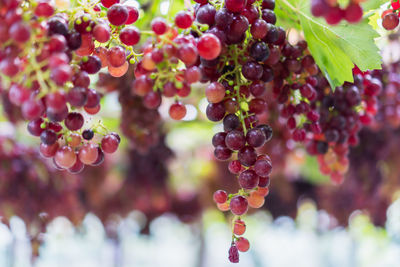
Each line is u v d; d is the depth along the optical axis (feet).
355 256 8.86
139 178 5.76
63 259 10.52
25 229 4.77
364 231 7.89
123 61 2.57
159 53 2.45
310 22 2.85
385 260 8.57
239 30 2.54
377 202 5.58
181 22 2.45
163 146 5.65
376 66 2.84
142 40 3.14
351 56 2.85
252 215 7.12
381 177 4.97
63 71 2.27
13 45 2.32
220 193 2.66
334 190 6.13
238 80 2.63
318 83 2.97
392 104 3.58
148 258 12.75
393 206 6.76
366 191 5.06
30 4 2.36
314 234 9.78
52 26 2.37
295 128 3.02
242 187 2.59
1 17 2.31
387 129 4.48
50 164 4.91
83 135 2.55
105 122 5.70
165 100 5.17
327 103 3.00
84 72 2.44
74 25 2.45
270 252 11.99
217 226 10.43
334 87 2.89
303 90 2.85
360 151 4.70
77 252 10.64
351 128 3.07
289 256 11.91
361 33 2.79
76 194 5.46
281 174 6.05
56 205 4.94
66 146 2.50
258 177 2.55
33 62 2.31
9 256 6.71
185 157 7.39
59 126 2.52
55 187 4.91
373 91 3.10
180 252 14.39
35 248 4.73
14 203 4.61
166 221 8.43
